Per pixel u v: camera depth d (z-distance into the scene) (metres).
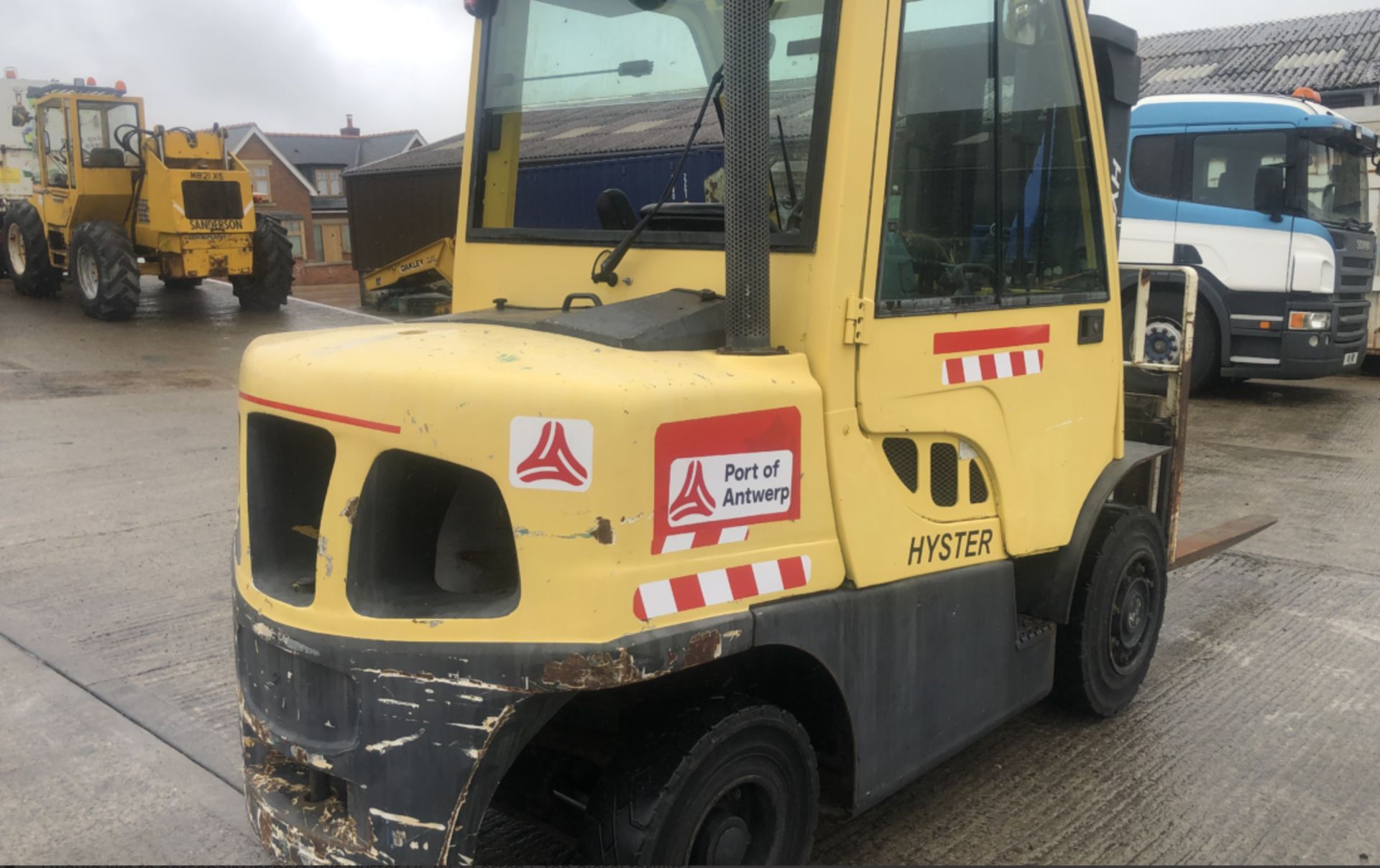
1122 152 3.87
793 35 2.57
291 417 2.46
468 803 2.20
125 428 8.60
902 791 3.47
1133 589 3.94
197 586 5.21
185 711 3.94
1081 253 3.38
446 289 17.81
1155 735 3.88
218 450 7.91
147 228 15.32
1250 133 10.38
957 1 2.79
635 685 2.54
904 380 2.70
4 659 4.37
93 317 14.72
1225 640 4.77
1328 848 3.17
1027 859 3.10
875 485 2.67
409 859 2.25
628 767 2.37
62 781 3.47
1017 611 3.56
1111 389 3.55
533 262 3.17
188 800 3.37
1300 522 6.53
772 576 2.42
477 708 2.17
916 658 2.88
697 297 2.71
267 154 45.62
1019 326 3.08
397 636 2.24
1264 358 10.63
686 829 2.34
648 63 3.10
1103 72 3.74
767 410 2.37
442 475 2.41
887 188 2.59
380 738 2.26
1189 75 18.06
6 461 7.49
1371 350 12.52
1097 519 3.80
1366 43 17.62
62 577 5.30
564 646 2.11
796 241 2.54
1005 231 3.04
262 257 15.69
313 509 2.75
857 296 2.53
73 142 14.82
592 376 2.18
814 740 2.81
